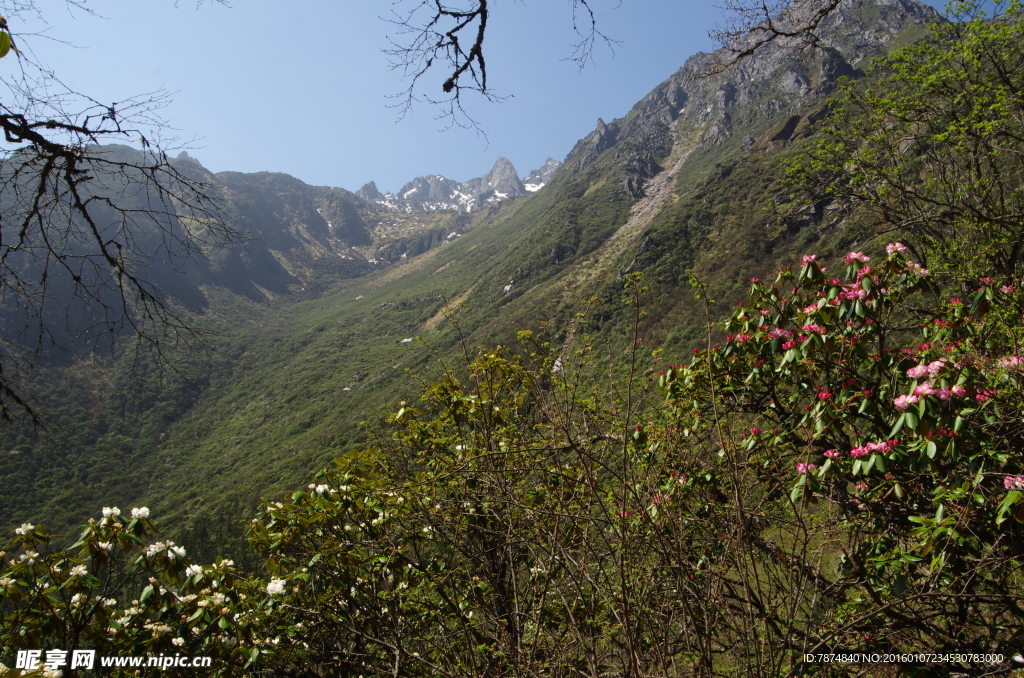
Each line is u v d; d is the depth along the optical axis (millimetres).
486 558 2951
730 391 4328
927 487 3295
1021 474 2773
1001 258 7469
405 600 3092
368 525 3523
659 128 185500
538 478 3277
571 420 2873
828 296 4074
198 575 3246
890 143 9273
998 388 3168
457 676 2385
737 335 4469
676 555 2303
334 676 3195
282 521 3602
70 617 2984
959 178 8531
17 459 56469
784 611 2717
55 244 3025
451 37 3191
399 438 3867
